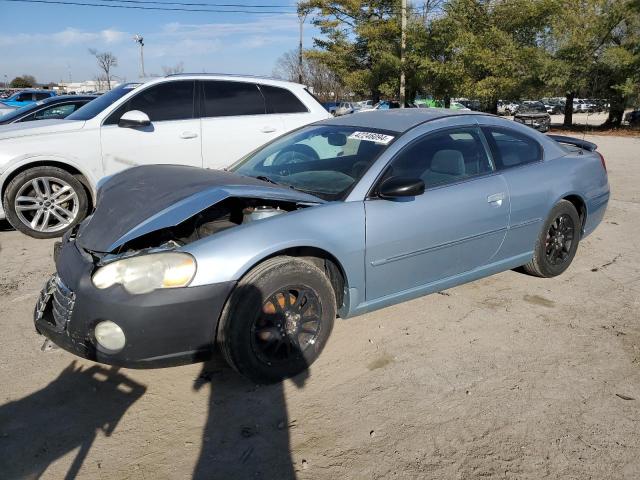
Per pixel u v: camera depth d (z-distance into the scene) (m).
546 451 2.52
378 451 2.51
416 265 3.51
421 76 26.58
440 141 3.76
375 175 3.39
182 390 2.99
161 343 2.67
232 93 6.66
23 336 3.56
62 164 5.82
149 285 2.63
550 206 4.27
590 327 3.75
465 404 2.87
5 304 4.05
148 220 2.84
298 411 2.81
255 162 4.10
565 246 4.57
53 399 2.89
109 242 2.83
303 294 2.99
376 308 3.45
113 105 6.06
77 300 2.71
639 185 9.30
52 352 3.36
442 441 2.58
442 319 3.85
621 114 27.30
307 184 3.54
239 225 3.03
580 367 3.23
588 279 4.65
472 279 3.96
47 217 5.75
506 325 3.77
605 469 2.41
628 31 24.84
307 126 4.40
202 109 6.45
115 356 2.67
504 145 4.15
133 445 2.55
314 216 3.10
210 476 2.36
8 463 2.42
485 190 3.81
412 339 3.56
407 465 2.43
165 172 3.56
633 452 2.52
